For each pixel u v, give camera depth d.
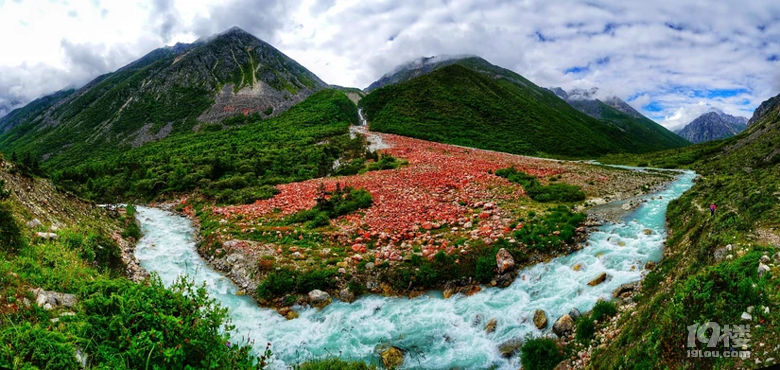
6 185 16.64
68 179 52.88
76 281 10.04
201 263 21.11
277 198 34.03
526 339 12.31
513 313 13.89
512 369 11.16
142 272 18.72
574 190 30.36
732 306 7.50
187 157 64.38
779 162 38.78
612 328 11.14
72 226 18.42
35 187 19.97
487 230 20.62
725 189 22.66
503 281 16.33
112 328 7.27
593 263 16.83
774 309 7.15
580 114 199.38
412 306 15.34
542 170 41.81
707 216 16.80
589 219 23.00
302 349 12.85
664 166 62.03
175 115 158.00
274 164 53.56
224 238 23.09
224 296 17.09
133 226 26.59
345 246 20.89
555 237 19.36
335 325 14.32
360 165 50.84
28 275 9.23
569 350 11.19
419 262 17.52
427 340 12.96
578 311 12.88
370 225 23.42
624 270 15.62
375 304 15.72
